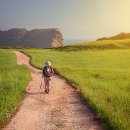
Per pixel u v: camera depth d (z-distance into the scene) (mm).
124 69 43938
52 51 85812
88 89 22156
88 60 59062
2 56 63531
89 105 17375
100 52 81812
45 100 19297
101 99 18234
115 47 96875
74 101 18984
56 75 34188
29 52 75625
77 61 56812
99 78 30984
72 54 73750
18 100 18562
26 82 25953
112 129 12578
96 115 15125
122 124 12680
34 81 28469
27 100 19172
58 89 23625
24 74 31672
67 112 16188
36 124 14031
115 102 17453
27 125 13875
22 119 14828
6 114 15055
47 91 22328
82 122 14219
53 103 18422
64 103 18422
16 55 67625
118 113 14641
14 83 23969
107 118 13898
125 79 30562
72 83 26766
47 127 13570
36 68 43844
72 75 32750
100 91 21516
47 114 15797
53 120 14680
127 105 16734
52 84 26391
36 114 15789
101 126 13477
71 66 47156
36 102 18656
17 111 16328
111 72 37469
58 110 16656
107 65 50531
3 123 13953
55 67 42656
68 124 13969
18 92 20438
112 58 64000
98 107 15969
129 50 89125
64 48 96375
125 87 24391
